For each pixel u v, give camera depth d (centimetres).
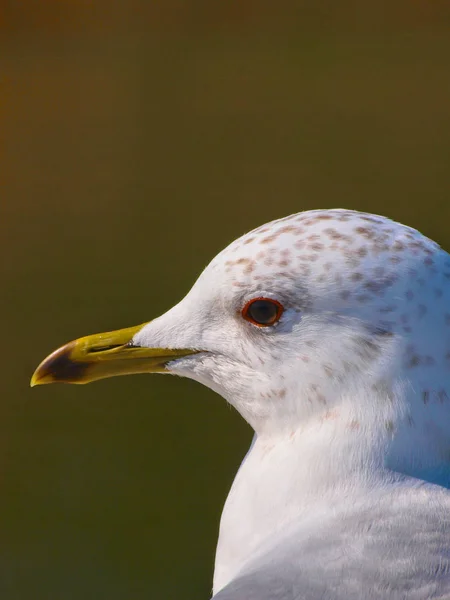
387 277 445
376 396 446
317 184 1881
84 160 2089
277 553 422
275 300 458
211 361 492
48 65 2533
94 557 988
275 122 2206
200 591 933
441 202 1770
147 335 516
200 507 1052
